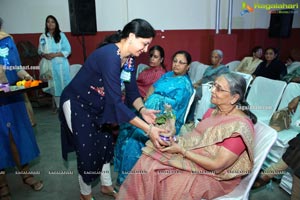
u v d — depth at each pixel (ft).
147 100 6.70
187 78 6.93
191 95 6.78
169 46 16.66
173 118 5.48
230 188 4.38
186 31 16.63
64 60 13.87
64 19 15.64
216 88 4.53
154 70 8.97
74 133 5.37
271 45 17.90
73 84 5.25
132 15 15.89
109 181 6.56
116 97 4.55
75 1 13.78
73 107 5.26
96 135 5.60
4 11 15.42
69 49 14.20
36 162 8.80
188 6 16.33
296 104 7.12
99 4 15.52
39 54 13.94
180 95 6.47
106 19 15.79
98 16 15.70
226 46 15.53
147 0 15.84
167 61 16.85
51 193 7.05
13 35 15.80
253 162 4.25
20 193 7.05
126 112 4.52
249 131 4.15
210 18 16.76
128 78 5.46
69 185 7.43
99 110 5.38
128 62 5.35
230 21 15.61
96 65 4.80
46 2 15.38
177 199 4.13
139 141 6.43
